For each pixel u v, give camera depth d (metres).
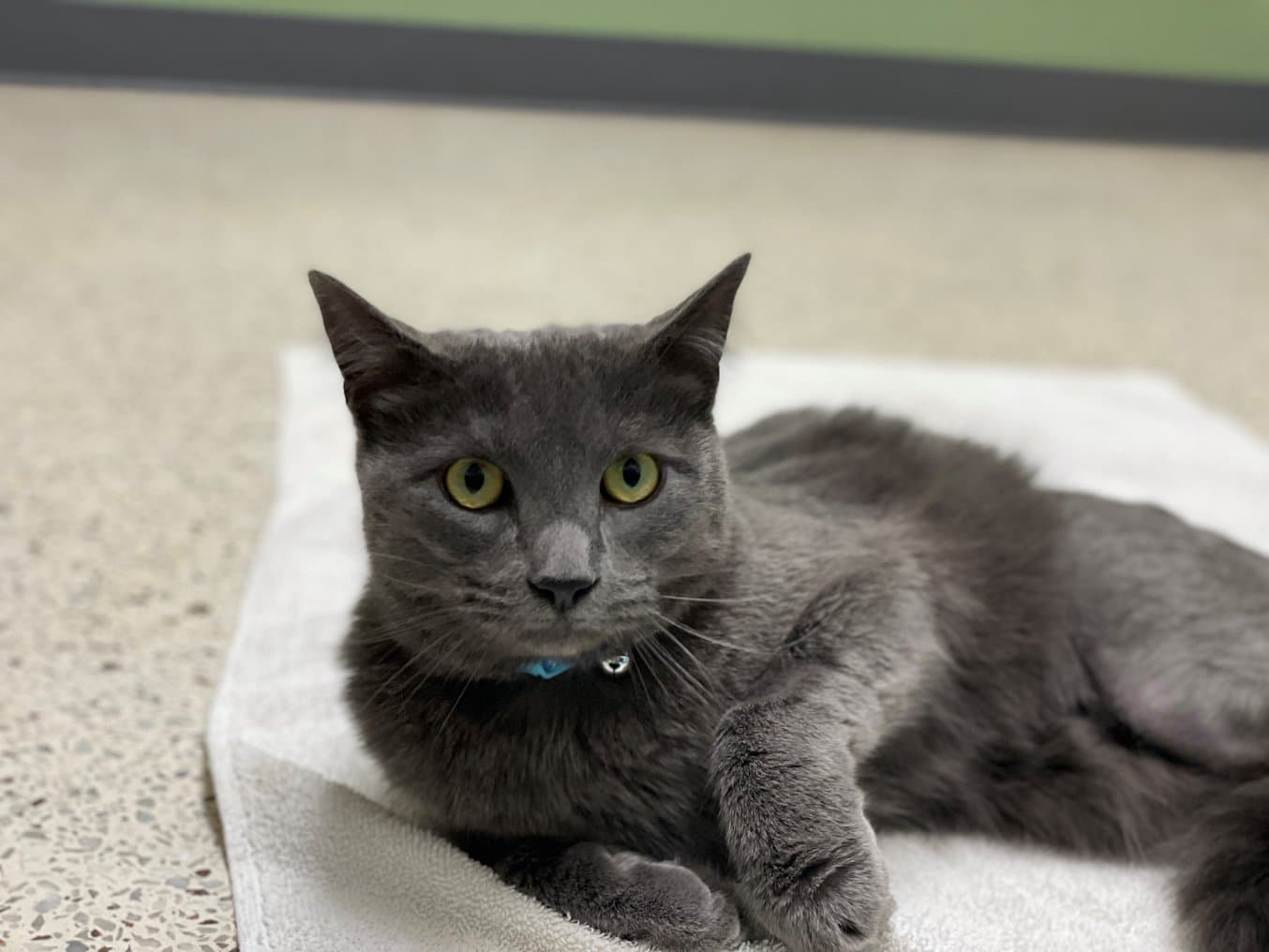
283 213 1.17
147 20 1.52
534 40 1.58
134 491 0.64
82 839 0.40
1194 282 1.12
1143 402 0.80
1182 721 0.42
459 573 0.34
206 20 1.53
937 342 0.94
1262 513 0.64
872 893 0.34
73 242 1.05
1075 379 0.84
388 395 0.35
